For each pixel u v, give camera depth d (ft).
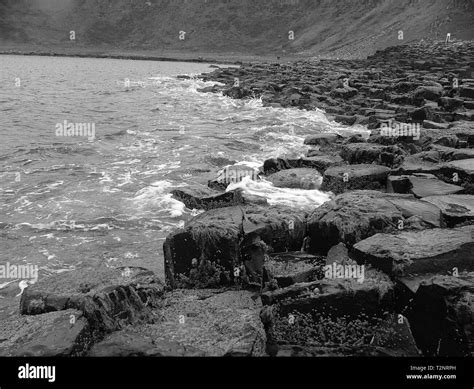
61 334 22.43
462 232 26.21
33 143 79.56
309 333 23.00
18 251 38.73
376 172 46.60
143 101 140.36
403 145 56.75
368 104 104.27
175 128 94.27
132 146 77.77
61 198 51.29
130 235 41.75
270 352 22.71
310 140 72.13
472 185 40.68
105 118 107.86
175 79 226.99
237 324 24.47
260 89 143.95
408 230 28.25
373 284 23.26
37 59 457.68
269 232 29.99
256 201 41.93
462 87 94.43
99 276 28.17
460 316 20.51
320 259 28.58
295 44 619.67
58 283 27.37
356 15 602.85
